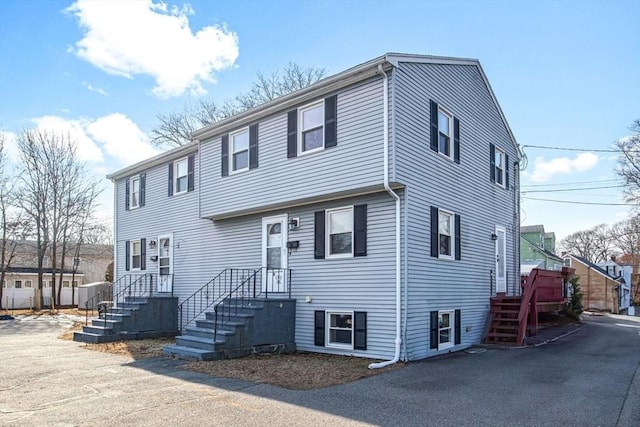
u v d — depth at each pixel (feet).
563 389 23.84
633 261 180.04
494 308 45.37
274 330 37.68
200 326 38.01
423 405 20.90
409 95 34.91
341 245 37.50
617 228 191.93
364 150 34.22
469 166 43.96
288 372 28.58
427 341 35.04
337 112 36.32
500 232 50.19
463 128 43.21
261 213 44.32
